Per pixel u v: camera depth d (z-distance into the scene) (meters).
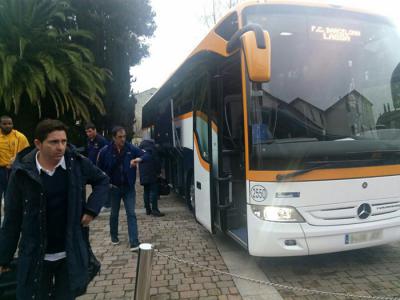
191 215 7.69
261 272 4.47
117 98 18.23
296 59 4.34
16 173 2.38
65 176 2.54
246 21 4.36
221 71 4.99
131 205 5.53
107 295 3.95
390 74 4.65
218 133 5.00
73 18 17.03
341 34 4.55
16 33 11.51
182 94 7.45
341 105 4.35
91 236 6.22
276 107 4.16
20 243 2.45
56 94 12.47
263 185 4.02
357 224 4.11
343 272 4.39
